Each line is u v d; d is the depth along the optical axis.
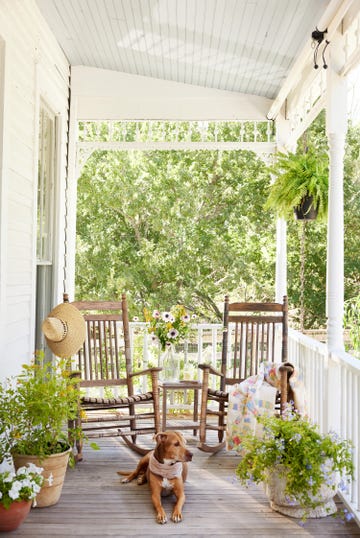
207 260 11.89
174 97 6.41
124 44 5.59
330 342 4.03
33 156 4.74
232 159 12.12
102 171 12.07
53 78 5.55
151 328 5.03
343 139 4.00
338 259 4.02
